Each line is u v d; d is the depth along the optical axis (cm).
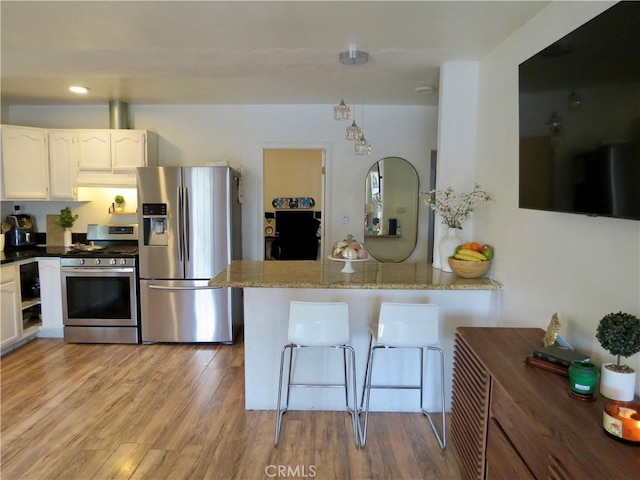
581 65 159
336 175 485
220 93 417
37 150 439
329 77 350
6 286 391
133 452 249
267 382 300
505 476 165
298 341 257
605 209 146
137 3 211
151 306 422
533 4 210
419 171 482
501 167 266
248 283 272
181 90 405
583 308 185
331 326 255
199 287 420
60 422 281
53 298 435
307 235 650
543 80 189
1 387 330
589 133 155
